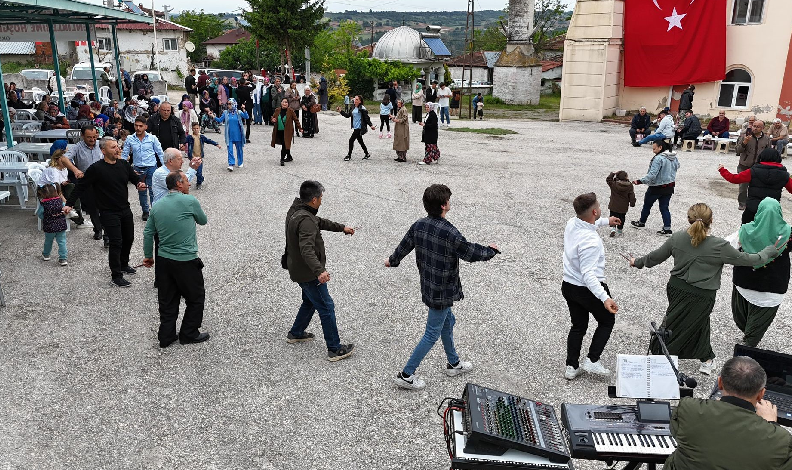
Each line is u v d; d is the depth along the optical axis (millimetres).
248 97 21375
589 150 18234
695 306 5195
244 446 4512
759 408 3064
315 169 14367
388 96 19062
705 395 5219
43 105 16828
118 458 4352
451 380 5453
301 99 20469
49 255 8258
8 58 41250
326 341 5730
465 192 12320
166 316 5906
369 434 4680
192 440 4570
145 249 5754
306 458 4391
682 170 15242
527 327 6516
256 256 8555
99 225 9016
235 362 5723
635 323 6637
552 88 50406
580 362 5684
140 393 5176
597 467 4336
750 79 23922
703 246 5117
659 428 3363
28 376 5406
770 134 14977
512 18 36312
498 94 37125
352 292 7363
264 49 57188
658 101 26391
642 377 3523
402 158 15461
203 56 74625
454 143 19219
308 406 5031
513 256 8664
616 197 9438
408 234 5070
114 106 18453
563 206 11359
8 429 4656
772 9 22859
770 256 5199
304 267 5441
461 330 6438
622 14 26078
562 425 3611
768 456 2650
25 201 10625
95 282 7520
